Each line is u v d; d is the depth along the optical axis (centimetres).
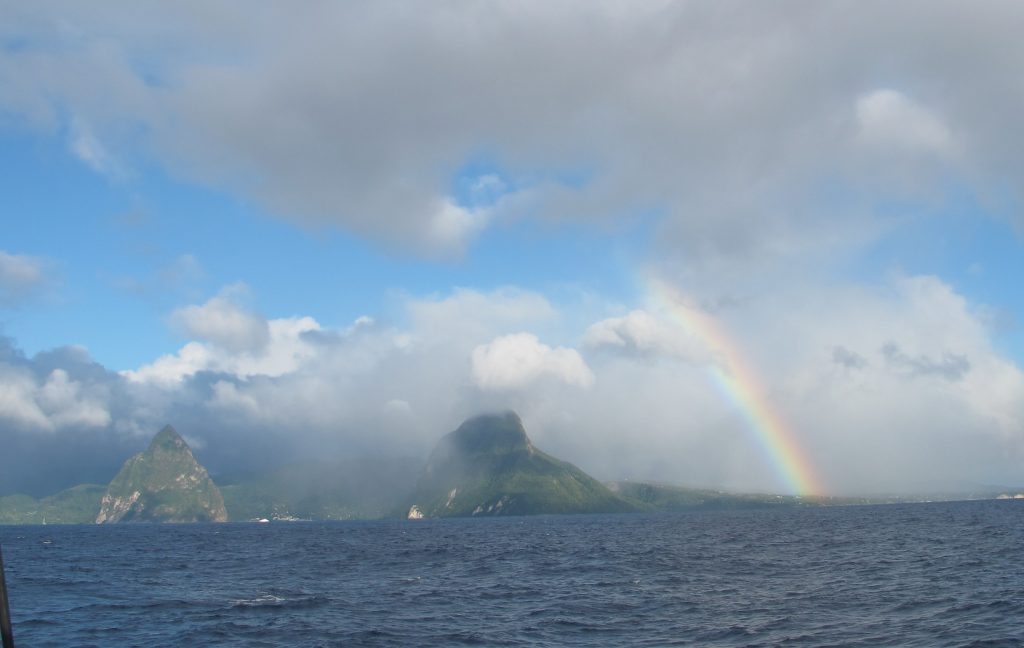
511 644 4662
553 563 10831
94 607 6694
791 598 6238
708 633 4831
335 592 7512
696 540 16112
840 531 17612
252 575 9775
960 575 7375
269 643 4838
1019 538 12525
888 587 6681
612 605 6194
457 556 12925
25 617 6175
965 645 4128
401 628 5281
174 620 5856
